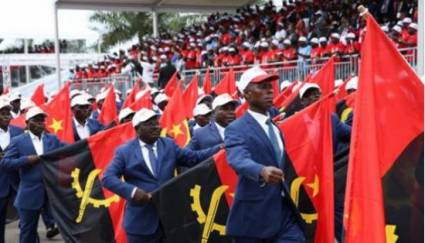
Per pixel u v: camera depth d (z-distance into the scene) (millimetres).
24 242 7375
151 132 5551
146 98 10820
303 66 15883
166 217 5477
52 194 6996
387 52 3443
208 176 5609
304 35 19844
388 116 3432
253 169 4051
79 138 9977
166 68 20688
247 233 4387
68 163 6980
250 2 29781
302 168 4922
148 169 5523
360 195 3387
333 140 6418
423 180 3418
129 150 5562
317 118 4973
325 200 4875
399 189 3416
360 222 3381
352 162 3412
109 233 6668
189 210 5551
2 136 8742
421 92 3447
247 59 20094
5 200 7840
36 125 7457
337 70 14867
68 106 9422
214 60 22047
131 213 5523
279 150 4441
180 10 29359
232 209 4480
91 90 25078
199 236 5582
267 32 22516
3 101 8781
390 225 3412
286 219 4438
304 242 4473
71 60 38469
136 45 30547
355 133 3416
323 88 8734
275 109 8266
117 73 26953
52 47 42312
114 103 11242
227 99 6852
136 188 5289
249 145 4324
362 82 3426
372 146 3371
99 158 6949
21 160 7145
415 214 3418
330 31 19000
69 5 26438
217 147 5922
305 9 22188
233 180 5637
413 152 3430
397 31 14547
